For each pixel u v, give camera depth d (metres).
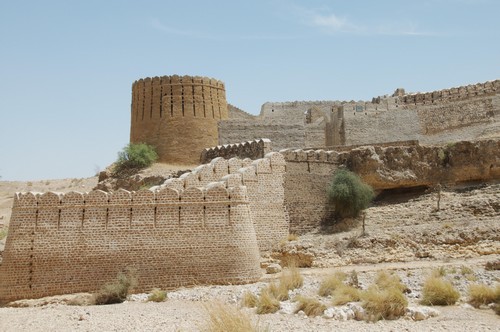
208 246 30.94
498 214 37.25
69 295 27.97
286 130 56.66
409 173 43.53
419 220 39.00
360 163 44.06
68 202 29.31
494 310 22.97
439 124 55.75
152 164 53.72
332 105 62.38
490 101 53.94
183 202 31.06
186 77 55.94
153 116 55.59
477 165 42.59
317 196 42.22
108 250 29.34
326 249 36.47
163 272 29.94
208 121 55.81
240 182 37.25
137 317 22.02
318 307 22.86
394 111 57.03
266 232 38.75
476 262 31.20
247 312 22.75
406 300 22.75
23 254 28.36
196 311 23.31
